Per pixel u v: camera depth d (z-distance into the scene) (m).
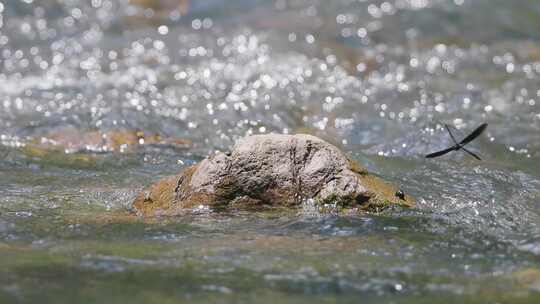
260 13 49.34
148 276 16.75
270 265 17.55
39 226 20.52
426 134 31.36
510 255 18.67
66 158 28.34
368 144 30.89
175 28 46.88
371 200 21.77
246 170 21.77
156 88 37.28
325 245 19.05
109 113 33.28
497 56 43.00
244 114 34.25
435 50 43.81
